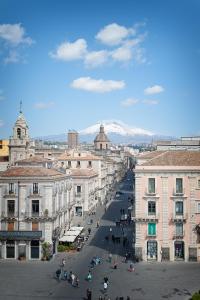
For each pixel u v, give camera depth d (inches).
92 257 3582.7
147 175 3435.0
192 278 2910.9
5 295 2559.1
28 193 3545.8
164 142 5890.8
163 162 3452.3
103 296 2551.7
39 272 3110.2
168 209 3412.9
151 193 3420.3
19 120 6058.1
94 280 2903.5
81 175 5634.8
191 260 3393.2
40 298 2509.8
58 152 7662.4
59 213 3853.3
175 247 3422.7
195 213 3390.7
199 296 2378.2
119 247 3937.0
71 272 2925.7
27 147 6136.8
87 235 4397.1
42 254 3499.0
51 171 3799.2
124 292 2625.5
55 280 2903.5
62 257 3597.4
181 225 3410.4
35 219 3506.4
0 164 5654.5
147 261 3420.3
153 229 3430.1
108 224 5088.6
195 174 3393.2
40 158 4252.0
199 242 3390.7
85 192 5639.8
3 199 3567.9
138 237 3435.0
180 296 2529.5
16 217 3535.9
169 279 2898.6
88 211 5664.4
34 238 3491.6
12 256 3538.4
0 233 3513.8
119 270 3159.5
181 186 3410.4
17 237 3496.6
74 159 6697.8
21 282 2849.4
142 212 3432.6
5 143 7121.1
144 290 2657.5
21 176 3545.8
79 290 2677.2
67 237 3907.5
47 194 3545.8
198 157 3501.5
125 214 5590.6
